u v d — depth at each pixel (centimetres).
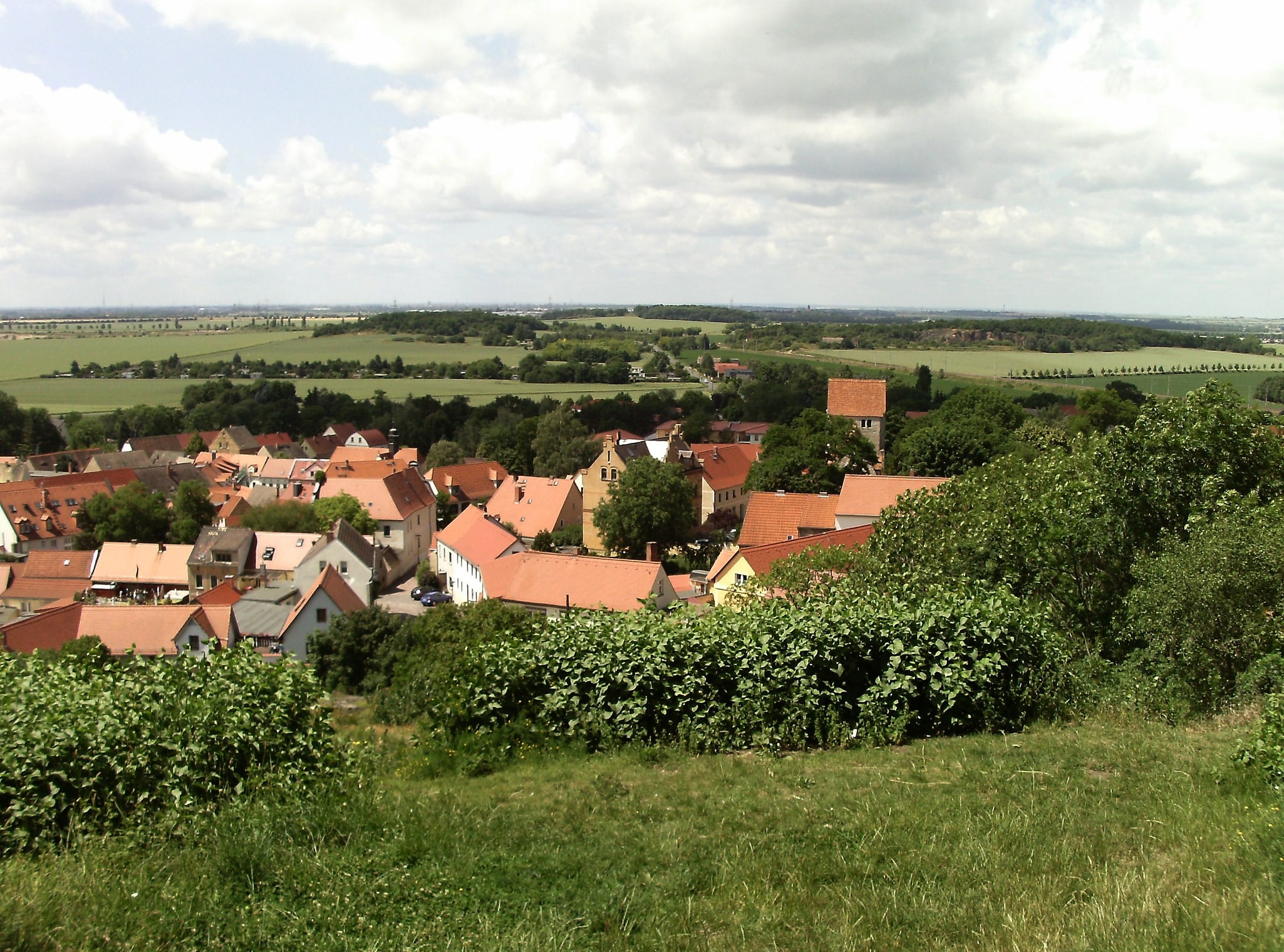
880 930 783
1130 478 2100
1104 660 1780
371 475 10544
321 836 983
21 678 1284
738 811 1079
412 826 1014
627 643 1505
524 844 985
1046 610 1798
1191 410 2117
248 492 9750
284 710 1276
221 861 911
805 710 1445
